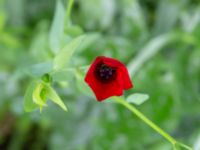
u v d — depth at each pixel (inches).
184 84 18.1
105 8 18.6
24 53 18.2
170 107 17.4
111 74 11.2
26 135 20.1
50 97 11.8
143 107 17.4
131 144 17.4
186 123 18.5
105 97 11.1
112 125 17.6
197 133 17.2
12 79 17.6
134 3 18.4
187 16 19.0
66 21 13.6
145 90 17.5
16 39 18.7
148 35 19.0
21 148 20.2
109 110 17.8
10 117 20.4
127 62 17.7
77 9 19.4
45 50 15.9
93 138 17.7
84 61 16.7
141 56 17.3
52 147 18.4
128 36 18.8
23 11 19.9
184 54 18.3
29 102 12.1
